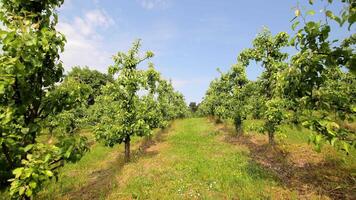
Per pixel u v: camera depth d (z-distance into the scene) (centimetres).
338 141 496
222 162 1420
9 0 457
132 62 1670
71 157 455
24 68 390
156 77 1817
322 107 519
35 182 361
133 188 1105
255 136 2205
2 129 392
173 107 4488
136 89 1703
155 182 1150
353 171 1091
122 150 2192
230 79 2302
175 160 1509
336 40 451
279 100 1117
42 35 431
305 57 489
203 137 2527
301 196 912
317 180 1047
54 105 489
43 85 482
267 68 1564
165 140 2523
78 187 1248
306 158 1368
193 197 962
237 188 1029
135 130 1622
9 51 401
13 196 381
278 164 1337
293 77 526
